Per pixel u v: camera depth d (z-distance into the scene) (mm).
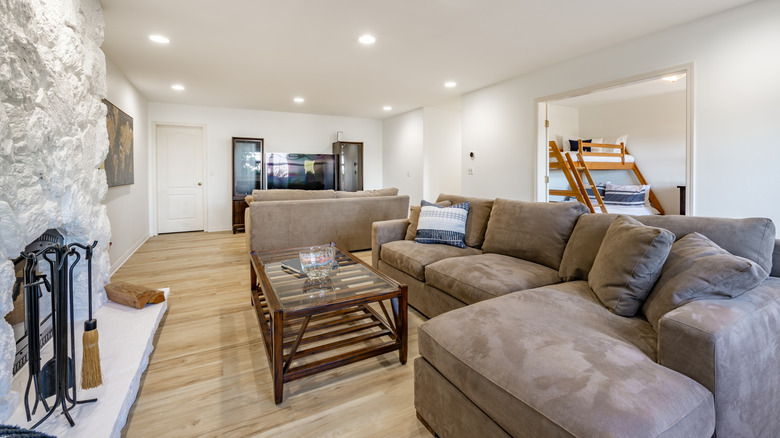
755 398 1107
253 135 6730
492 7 2719
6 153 1236
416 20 2924
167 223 6223
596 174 6922
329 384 1750
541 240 2268
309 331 2111
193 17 2824
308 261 2113
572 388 936
